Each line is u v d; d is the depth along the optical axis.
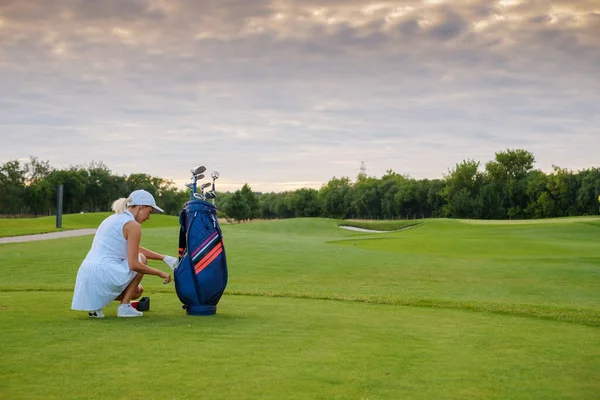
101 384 3.77
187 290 6.90
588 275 14.52
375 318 7.07
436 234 36.62
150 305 8.03
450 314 7.66
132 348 4.86
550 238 32.81
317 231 49.69
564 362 4.72
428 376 4.18
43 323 6.12
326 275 14.22
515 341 5.66
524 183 94.38
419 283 12.74
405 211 109.56
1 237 31.14
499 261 18.30
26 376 3.95
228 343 5.16
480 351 5.12
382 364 4.51
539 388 3.92
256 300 8.88
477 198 97.25
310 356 4.71
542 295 11.02
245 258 18.12
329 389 3.76
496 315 7.65
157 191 126.56
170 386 3.75
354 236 40.94
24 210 100.19
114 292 6.54
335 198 118.50
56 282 12.29
